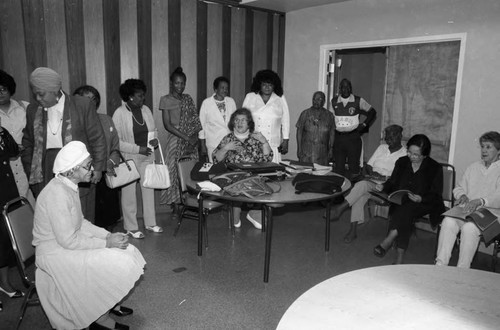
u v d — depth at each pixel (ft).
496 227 10.04
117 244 7.91
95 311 7.66
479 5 13.03
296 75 19.16
